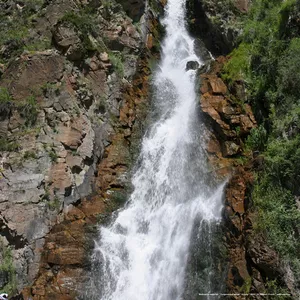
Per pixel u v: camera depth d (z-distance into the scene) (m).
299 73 13.65
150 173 14.83
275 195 12.00
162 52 20.17
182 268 12.26
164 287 12.05
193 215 13.09
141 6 19.66
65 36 15.58
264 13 17.55
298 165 12.02
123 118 15.78
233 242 12.04
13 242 12.21
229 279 11.59
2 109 13.97
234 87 15.56
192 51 21.14
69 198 13.10
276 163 12.31
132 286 12.05
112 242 12.55
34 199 12.53
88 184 13.65
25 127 13.80
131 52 18.08
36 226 12.34
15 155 13.18
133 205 13.71
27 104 13.97
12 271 11.83
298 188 11.87
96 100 15.42
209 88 16.23
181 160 14.83
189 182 14.09
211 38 20.64
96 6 18.14
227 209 12.52
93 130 14.48
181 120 16.16
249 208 12.14
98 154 14.41
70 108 14.20
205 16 20.62
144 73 17.97
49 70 14.62
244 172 13.01
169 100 17.25
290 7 15.34
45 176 12.91
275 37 15.52
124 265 12.31
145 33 19.48
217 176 13.57
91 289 11.73
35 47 15.70
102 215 13.03
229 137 14.50
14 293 11.62
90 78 15.72
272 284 10.81
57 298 11.40
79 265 11.92
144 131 15.84
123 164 14.58
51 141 13.54
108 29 18.02
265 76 14.91
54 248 12.11
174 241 12.87
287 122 13.12
